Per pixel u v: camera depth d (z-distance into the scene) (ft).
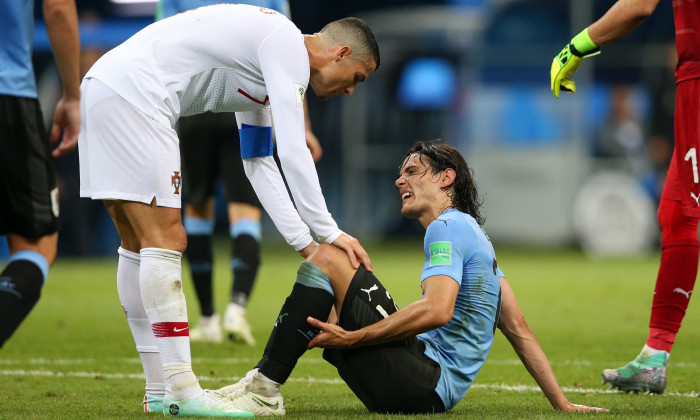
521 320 47.03
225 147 78.48
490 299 44.42
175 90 44.29
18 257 48.49
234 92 45.39
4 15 48.42
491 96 210.38
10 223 48.85
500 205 213.46
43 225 49.16
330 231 43.39
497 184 213.05
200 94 45.39
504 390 55.31
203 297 79.66
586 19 204.03
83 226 188.85
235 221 79.71
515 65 208.85
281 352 43.37
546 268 172.76
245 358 68.95
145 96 43.60
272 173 48.08
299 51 44.52
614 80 209.46
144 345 46.93
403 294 114.62
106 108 43.65
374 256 195.42
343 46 45.37
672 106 206.80
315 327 42.93
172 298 44.11
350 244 43.19
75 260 188.44
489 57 208.64
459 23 207.62
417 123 215.72
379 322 42.11
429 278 42.83
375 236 227.40
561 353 72.49
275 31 44.45
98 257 195.52
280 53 44.11
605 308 107.96
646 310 105.81
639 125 210.79
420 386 43.19
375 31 211.61
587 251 211.82
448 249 43.09
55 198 50.11
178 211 44.78
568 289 131.44
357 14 211.41
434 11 208.23
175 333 44.06
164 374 44.27
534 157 211.41
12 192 48.55
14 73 48.73
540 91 209.46
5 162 48.29
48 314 101.14
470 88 210.38
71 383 57.93
